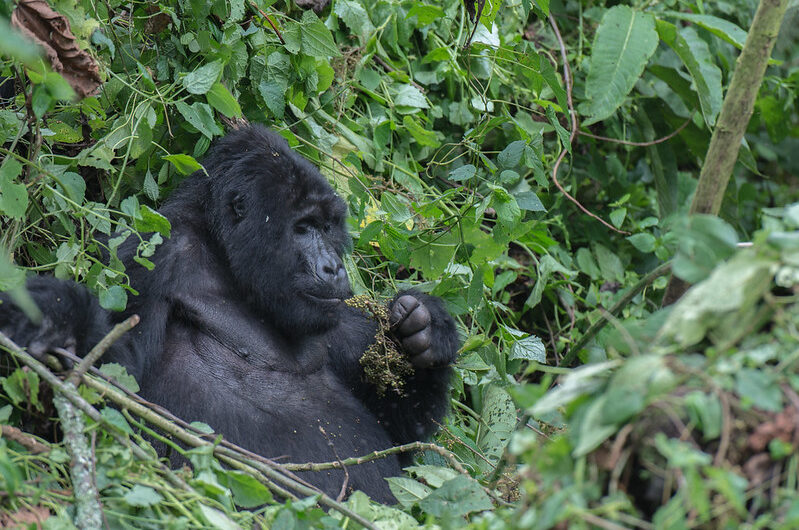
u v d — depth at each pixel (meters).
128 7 8.55
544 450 3.87
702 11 11.91
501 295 10.80
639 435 3.88
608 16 9.56
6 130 6.96
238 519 5.63
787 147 16.06
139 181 8.45
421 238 9.36
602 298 11.39
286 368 8.02
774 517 3.71
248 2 9.03
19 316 5.82
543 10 9.45
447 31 11.15
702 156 13.07
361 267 9.83
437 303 8.52
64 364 5.88
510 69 11.57
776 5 5.41
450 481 6.03
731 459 3.82
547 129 11.41
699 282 4.12
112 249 6.89
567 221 12.13
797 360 3.88
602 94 9.36
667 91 12.48
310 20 9.21
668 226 11.48
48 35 6.01
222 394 7.57
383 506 6.23
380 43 10.84
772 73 13.50
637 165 13.43
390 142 10.61
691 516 3.73
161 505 5.45
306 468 6.44
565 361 7.39
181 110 7.93
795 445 3.73
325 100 10.00
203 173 8.19
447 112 11.33
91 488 5.07
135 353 6.86
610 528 3.70
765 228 4.13
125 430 5.41
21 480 4.97
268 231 7.87
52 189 6.83
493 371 9.78
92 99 7.41
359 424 8.08
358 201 9.59
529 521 3.85
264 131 8.27
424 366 8.21
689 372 3.78
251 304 8.00
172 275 7.67
